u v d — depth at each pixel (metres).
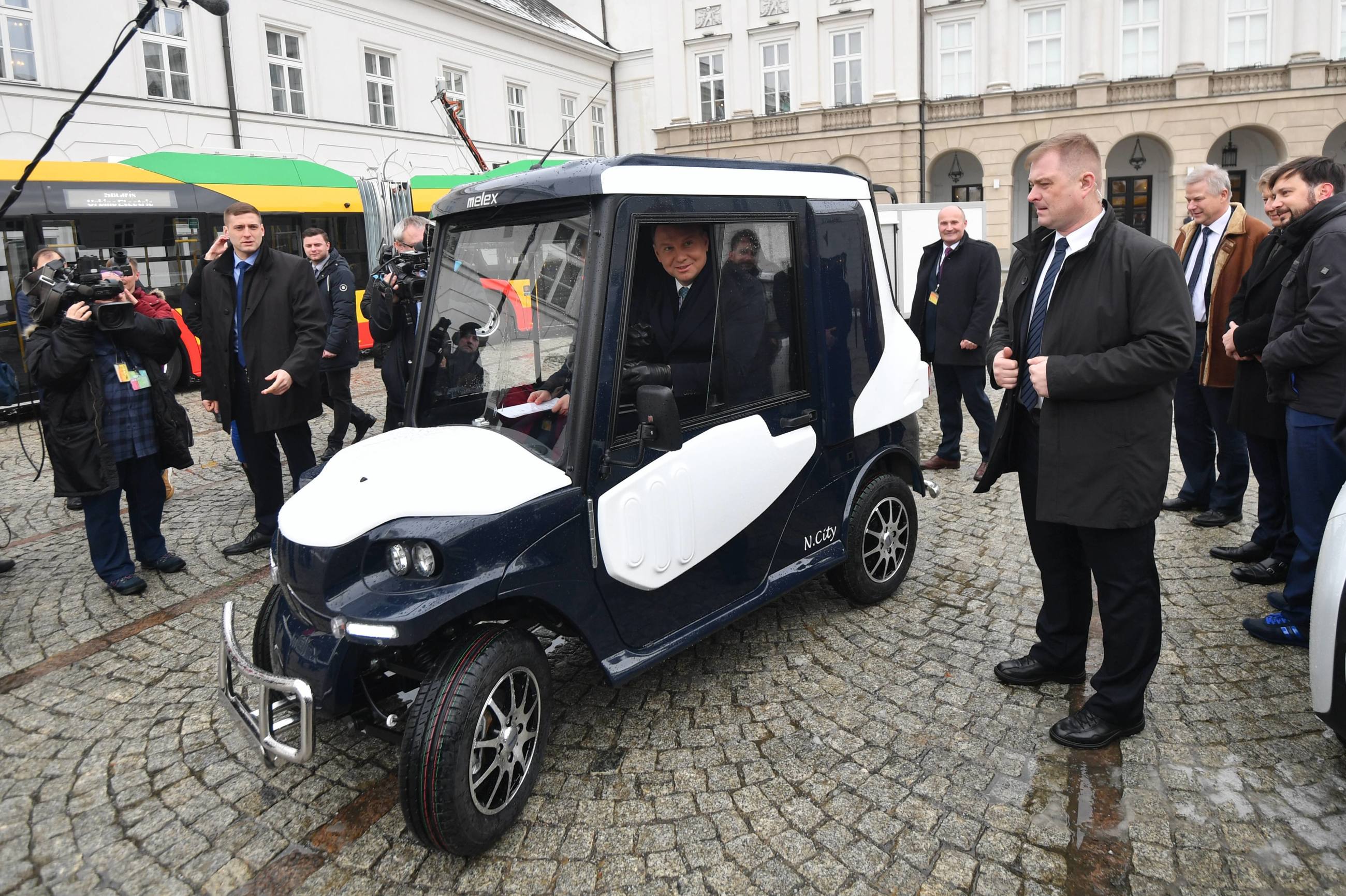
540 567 2.72
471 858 2.64
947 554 4.98
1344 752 2.94
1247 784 2.81
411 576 2.54
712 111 30.27
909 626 4.07
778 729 3.25
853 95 28.33
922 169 27.77
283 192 14.33
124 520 6.36
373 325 6.28
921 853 2.57
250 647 4.12
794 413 3.69
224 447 8.79
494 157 26.30
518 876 2.56
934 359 6.78
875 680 3.58
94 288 4.49
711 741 3.20
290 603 2.78
